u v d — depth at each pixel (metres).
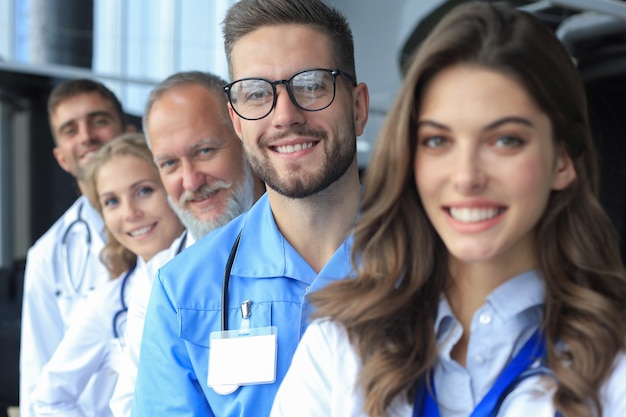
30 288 2.72
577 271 0.98
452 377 0.97
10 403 3.69
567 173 0.94
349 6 4.07
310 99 1.39
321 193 1.42
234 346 1.40
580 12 3.11
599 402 0.89
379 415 0.95
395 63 4.02
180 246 1.97
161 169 1.89
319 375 1.02
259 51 1.39
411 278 1.01
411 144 0.94
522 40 0.86
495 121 0.85
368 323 1.00
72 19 5.28
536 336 0.96
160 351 1.44
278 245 1.46
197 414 1.40
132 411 1.46
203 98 1.85
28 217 5.38
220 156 1.86
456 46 0.87
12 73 4.78
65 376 2.09
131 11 5.73
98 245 2.73
